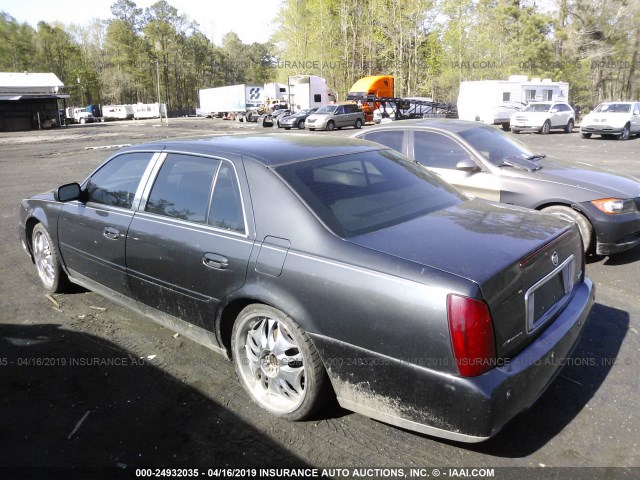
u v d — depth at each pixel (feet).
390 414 8.29
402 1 164.45
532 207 18.15
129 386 10.94
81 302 15.56
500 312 7.77
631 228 17.30
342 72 188.75
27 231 16.84
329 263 8.61
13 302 15.64
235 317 10.41
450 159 19.70
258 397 10.11
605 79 174.50
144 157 12.79
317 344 8.77
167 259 11.16
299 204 9.41
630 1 156.25
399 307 7.82
